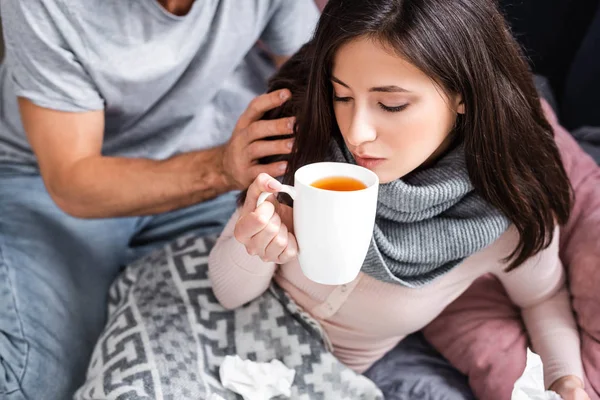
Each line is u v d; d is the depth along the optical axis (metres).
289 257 0.77
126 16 1.15
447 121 0.78
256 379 0.95
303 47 0.99
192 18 1.21
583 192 1.18
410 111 0.74
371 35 0.71
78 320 1.18
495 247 0.98
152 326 1.01
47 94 1.13
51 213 1.29
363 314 0.99
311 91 0.82
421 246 0.91
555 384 0.98
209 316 1.05
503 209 0.89
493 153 0.84
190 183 1.09
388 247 0.90
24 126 1.18
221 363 1.01
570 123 1.70
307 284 1.00
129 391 0.90
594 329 1.03
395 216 0.90
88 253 1.28
